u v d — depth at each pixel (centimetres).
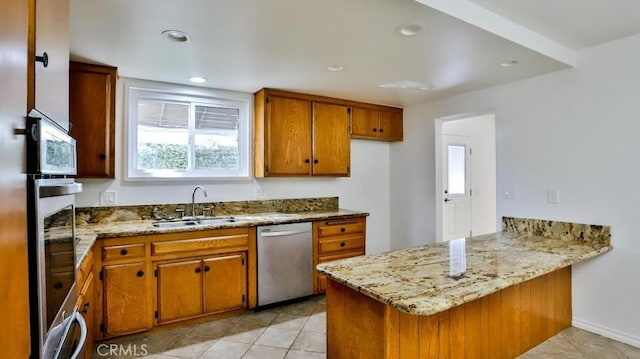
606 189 260
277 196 381
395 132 432
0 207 65
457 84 326
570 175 280
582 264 273
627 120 250
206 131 351
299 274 333
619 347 245
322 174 376
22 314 77
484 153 583
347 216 362
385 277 168
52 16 108
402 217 441
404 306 134
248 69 283
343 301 178
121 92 306
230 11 184
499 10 207
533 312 240
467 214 557
